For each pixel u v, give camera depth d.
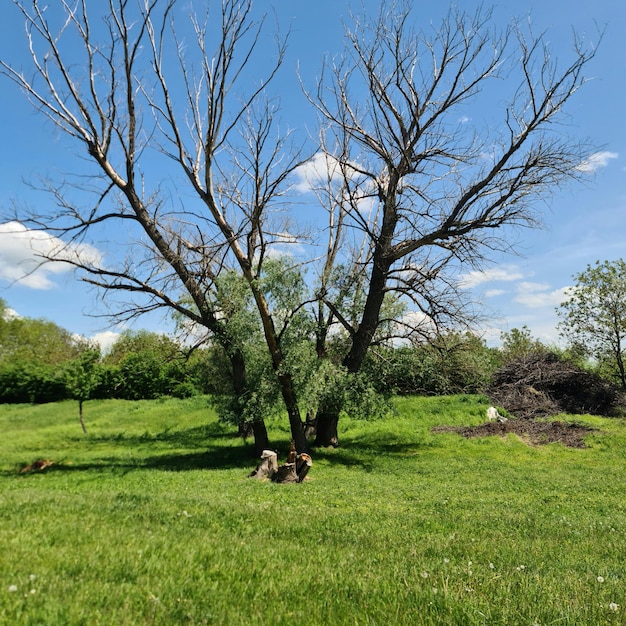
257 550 6.17
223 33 17.48
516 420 29.27
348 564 5.89
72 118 18.78
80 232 18.88
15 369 55.16
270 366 20.89
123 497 9.98
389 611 4.48
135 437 29.69
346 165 23.19
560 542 8.54
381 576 5.43
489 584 5.35
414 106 22.34
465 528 9.26
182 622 3.99
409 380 25.81
